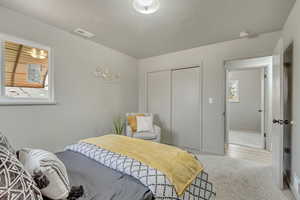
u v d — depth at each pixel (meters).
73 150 1.71
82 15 2.16
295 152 1.76
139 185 1.05
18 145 2.12
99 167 1.32
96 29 2.57
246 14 2.10
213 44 3.21
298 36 1.69
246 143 3.93
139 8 1.96
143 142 1.80
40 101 2.38
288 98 2.05
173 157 1.39
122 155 1.40
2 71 2.03
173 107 3.81
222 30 2.59
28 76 2.28
